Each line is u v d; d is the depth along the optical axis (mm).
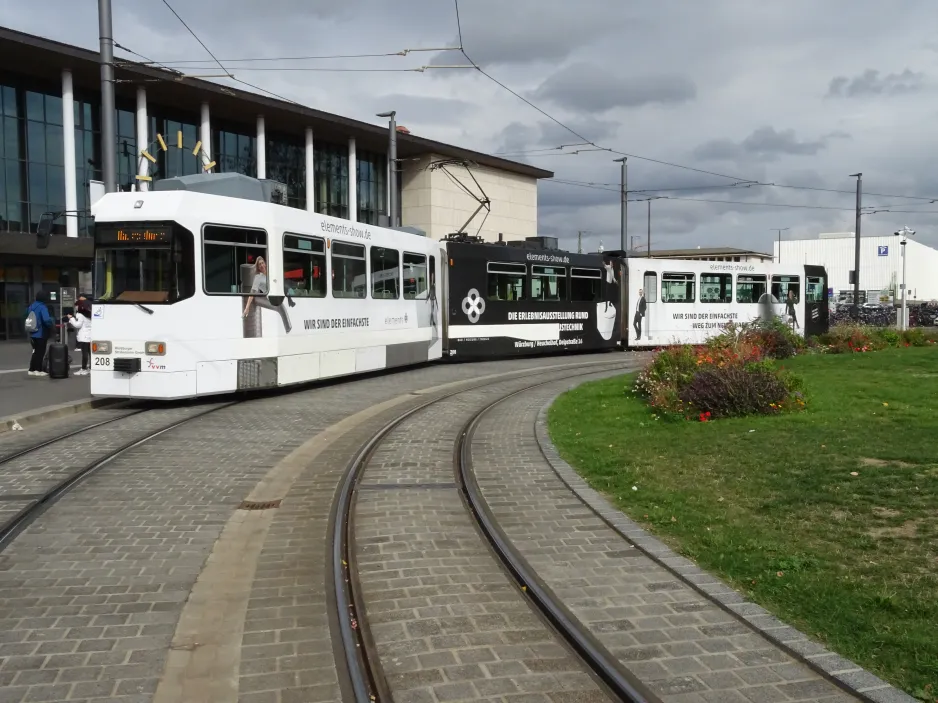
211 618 4852
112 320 13414
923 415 10617
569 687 3926
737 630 4516
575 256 26000
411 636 4520
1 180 32406
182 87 34938
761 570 5316
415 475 8734
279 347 15023
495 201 52906
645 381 14008
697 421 11234
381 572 5605
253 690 3939
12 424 11672
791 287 31547
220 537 6520
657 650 4270
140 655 4328
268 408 14008
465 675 4043
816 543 5773
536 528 6645
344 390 16828
